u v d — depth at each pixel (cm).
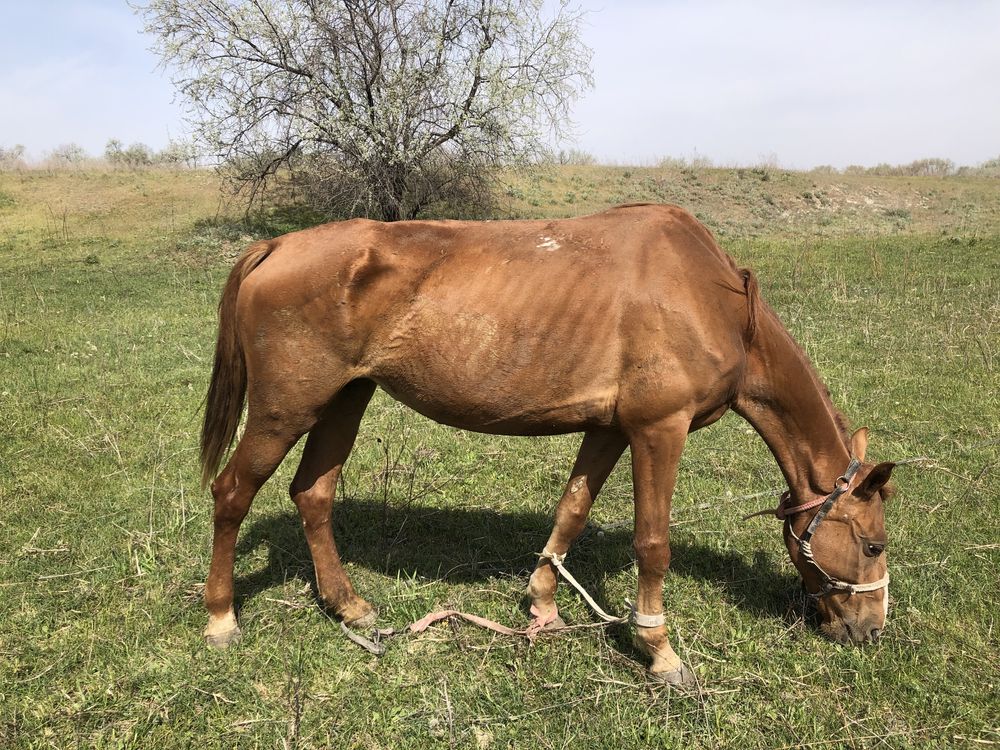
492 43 1677
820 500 335
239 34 1627
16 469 521
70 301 1139
